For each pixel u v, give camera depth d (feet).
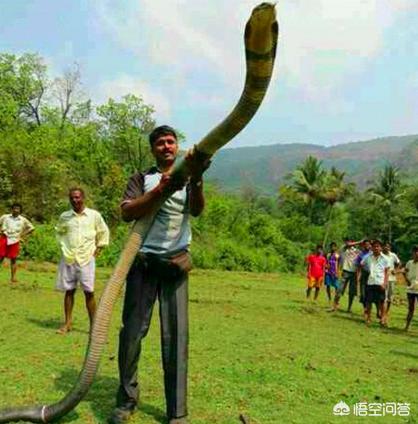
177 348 15.37
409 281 42.11
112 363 21.66
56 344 24.22
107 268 81.46
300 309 47.93
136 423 15.46
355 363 25.35
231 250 117.70
